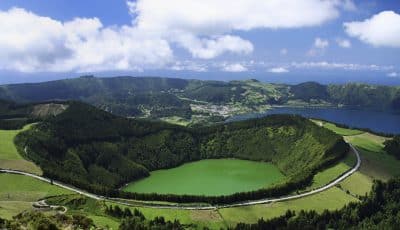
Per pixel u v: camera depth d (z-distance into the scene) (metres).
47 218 189.88
